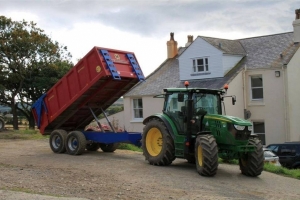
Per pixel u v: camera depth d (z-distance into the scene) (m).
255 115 25.77
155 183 10.30
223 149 11.95
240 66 26.91
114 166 12.76
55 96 15.76
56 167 12.46
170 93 13.16
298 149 19.05
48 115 16.17
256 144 11.86
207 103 12.70
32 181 10.12
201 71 27.88
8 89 38.41
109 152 16.47
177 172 11.92
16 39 36.34
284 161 19.28
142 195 8.91
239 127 11.42
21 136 24.17
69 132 16.23
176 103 12.88
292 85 24.98
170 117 12.97
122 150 17.44
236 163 14.58
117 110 33.47
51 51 38.38
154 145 13.37
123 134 14.73
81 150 15.16
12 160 14.00
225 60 26.89
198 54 27.92
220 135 11.70
